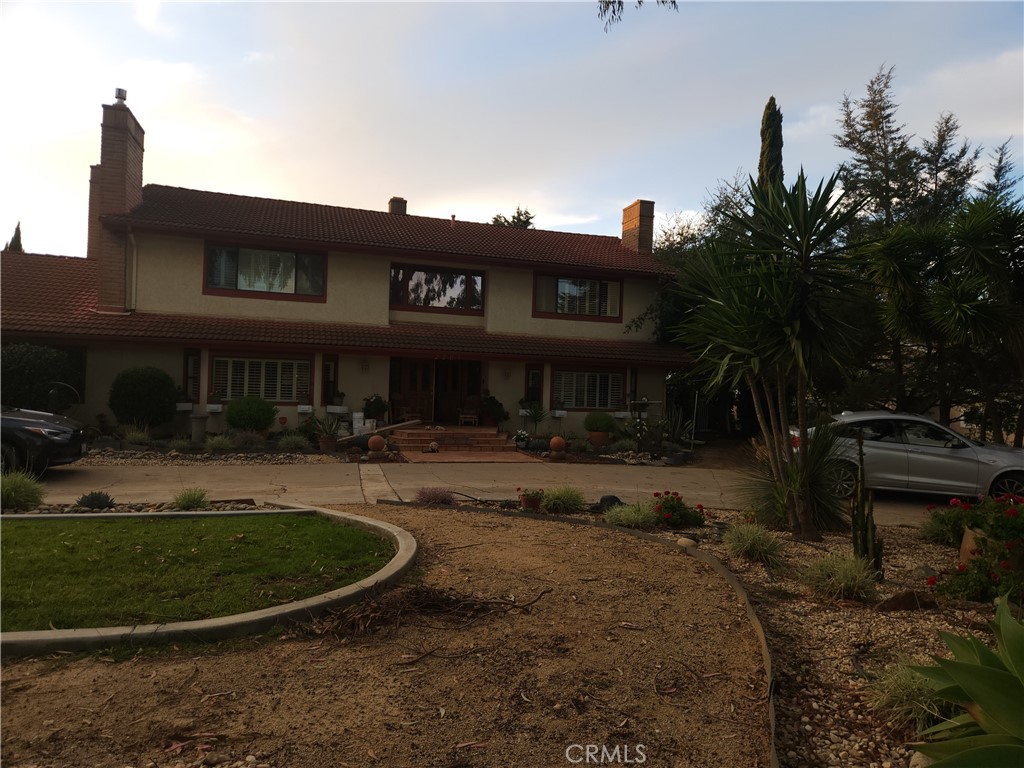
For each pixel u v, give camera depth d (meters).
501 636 4.53
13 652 3.94
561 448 17.19
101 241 17.44
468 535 7.47
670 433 19.98
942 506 11.76
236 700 3.54
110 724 3.25
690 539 7.70
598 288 22.22
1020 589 5.49
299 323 19.06
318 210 22.05
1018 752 2.48
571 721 3.46
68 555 5.86
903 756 3.26
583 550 6.98
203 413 17.23
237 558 5.92
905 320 13.52
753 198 8.13
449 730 3.33
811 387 8.80
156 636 4.16
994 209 12.32
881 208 20.81
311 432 17.47
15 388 14.69
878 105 21.00
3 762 2.89
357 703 3.56
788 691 3.92
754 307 7.82
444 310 21.06
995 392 16.84
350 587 5.14
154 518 7.66
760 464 9.40
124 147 17.66
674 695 3.80
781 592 5.87
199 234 17.86
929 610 5.43
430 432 17.97
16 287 17.97
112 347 16.95
